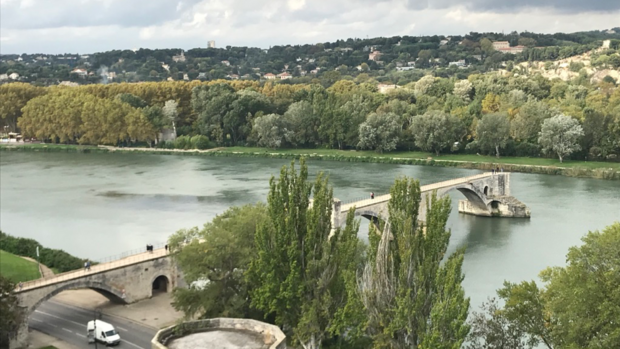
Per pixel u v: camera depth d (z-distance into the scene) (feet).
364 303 244.22
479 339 328.29
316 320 273.13
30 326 349.20
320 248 284.41
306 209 288.92
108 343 319.47
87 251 503.61
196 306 337.11
